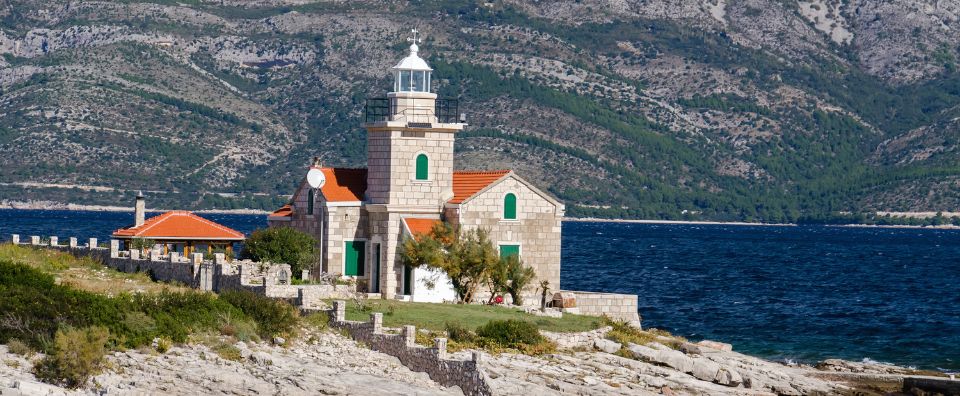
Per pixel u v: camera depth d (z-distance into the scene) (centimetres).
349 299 9331
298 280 9944
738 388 8212
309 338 7662
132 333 6950
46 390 5912
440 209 10394
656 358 8562
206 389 6303
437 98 10612
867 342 11644
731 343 11319
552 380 7381
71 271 9662
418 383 7069
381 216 10344
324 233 10388
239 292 8094
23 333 6744
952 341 11844
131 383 6272
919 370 9712
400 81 10450
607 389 7369
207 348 7050
